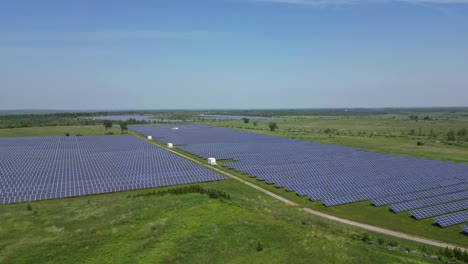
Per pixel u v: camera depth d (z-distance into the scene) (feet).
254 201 206.39
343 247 122.93
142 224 150.00
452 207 203.21
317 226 153.38
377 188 242.58
